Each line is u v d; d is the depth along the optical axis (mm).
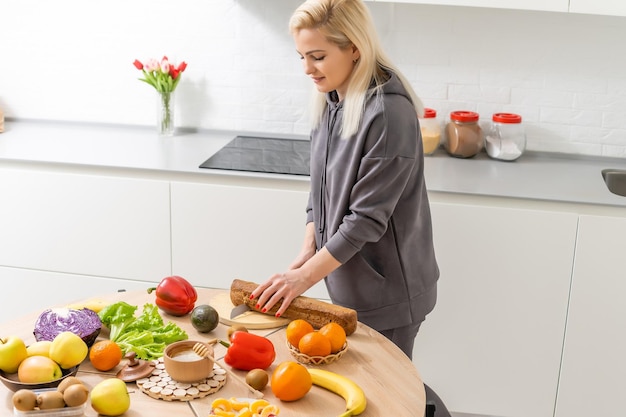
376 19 3389
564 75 3352
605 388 3006
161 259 3170
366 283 2281
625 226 2830
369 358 1877
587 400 3033
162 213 3105
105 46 3600
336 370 1818
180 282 2023
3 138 3422
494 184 2994
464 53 3381
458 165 3240
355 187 2156
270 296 2059
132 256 3184
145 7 3527
